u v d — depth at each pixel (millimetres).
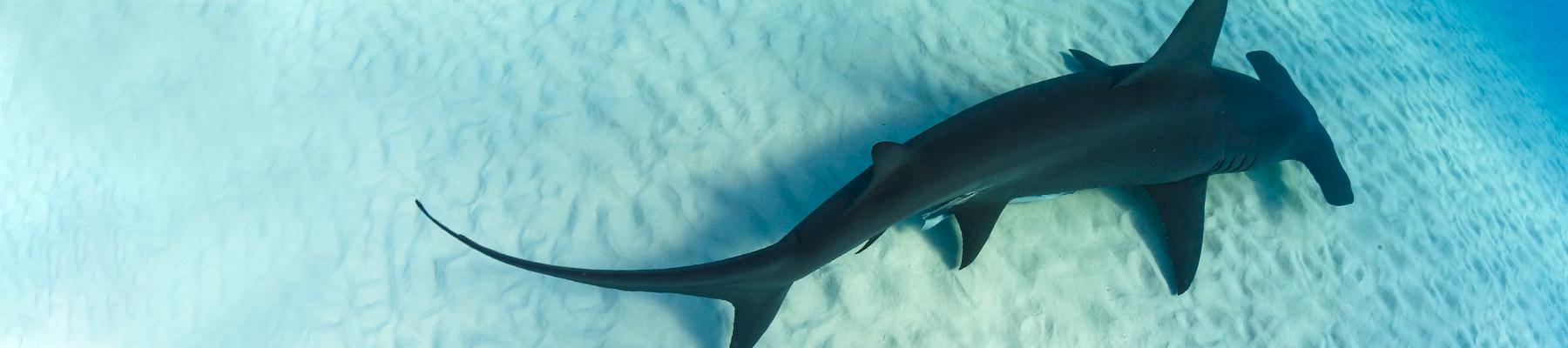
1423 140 7938
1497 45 12633
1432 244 6770
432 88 5852
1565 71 13688
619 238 5047
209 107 6156
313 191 5398
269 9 6535
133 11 6797
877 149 3639
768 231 5102
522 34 6176
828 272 4902
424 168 5391
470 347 4695
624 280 3465
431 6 6410
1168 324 5395
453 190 5273
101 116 6422
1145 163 4539
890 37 6363
